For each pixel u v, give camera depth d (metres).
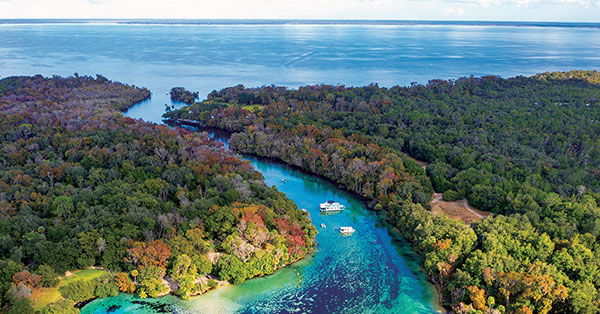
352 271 124.88
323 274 123.12
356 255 133.75
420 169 185.00
